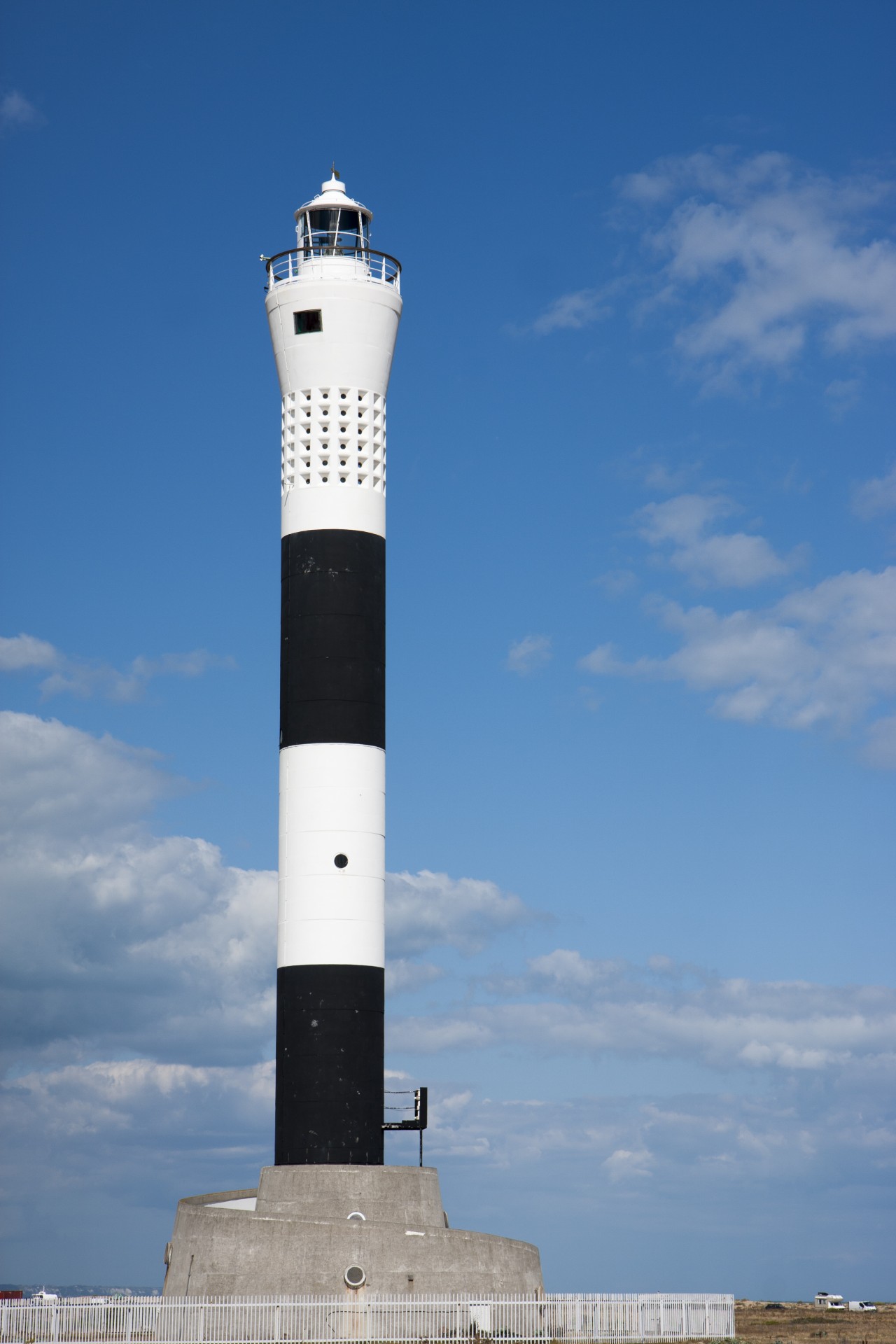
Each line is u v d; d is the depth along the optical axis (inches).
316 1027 2308.1
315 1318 2052.2
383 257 2546.8
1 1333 2020.2
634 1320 2143.2
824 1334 2551.7
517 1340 2048.5
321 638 2404.0
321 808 2363.4
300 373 2463.1
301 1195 2224.4
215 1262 2169.0
